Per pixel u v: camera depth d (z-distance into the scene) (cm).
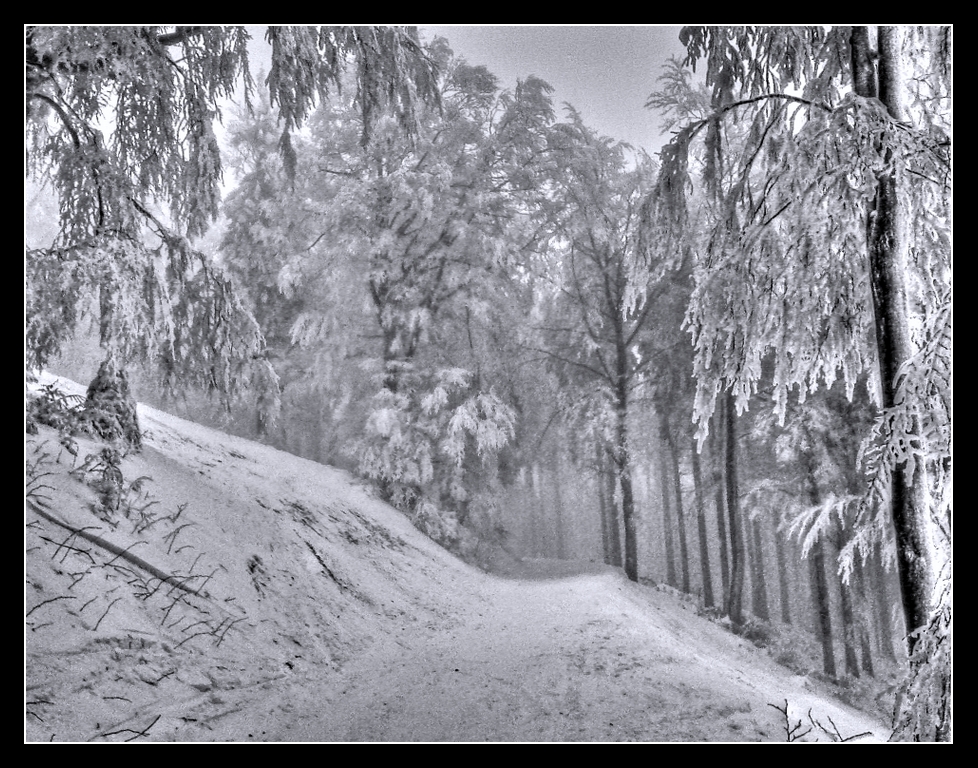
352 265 1775
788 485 1572
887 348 532
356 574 1083
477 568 1717
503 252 1864
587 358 2161
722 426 1798
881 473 500
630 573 1986
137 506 718
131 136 776
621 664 771
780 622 2516
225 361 834
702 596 2209
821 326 585
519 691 680
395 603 1069
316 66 754
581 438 2158
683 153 684
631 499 2027
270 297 2081
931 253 589
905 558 505
